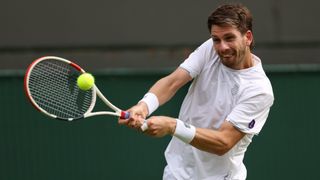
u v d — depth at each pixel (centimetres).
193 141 1348
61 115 1496
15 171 2527
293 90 2523
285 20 3212
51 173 2525
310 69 2527
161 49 3167
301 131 2519
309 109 2519
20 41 3155
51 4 3167
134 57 3152
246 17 1334
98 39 3162
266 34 3212
